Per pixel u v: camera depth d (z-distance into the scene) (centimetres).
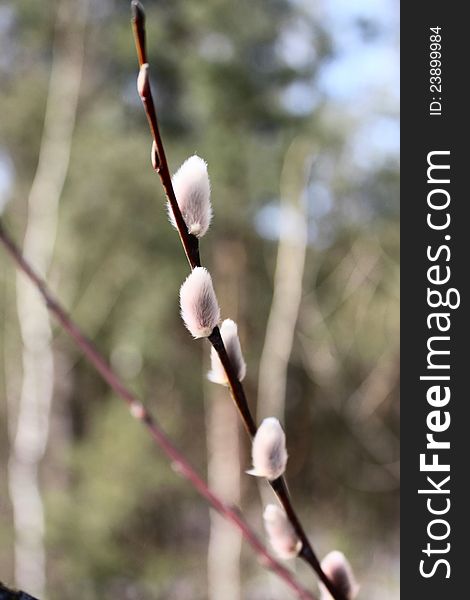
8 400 384
